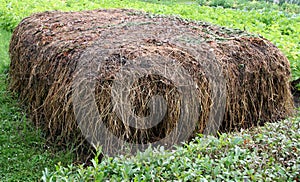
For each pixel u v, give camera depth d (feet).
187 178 7.09
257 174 7.35
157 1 42.22
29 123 13.07
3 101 14.82
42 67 12.30
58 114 11.18
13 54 15.81
